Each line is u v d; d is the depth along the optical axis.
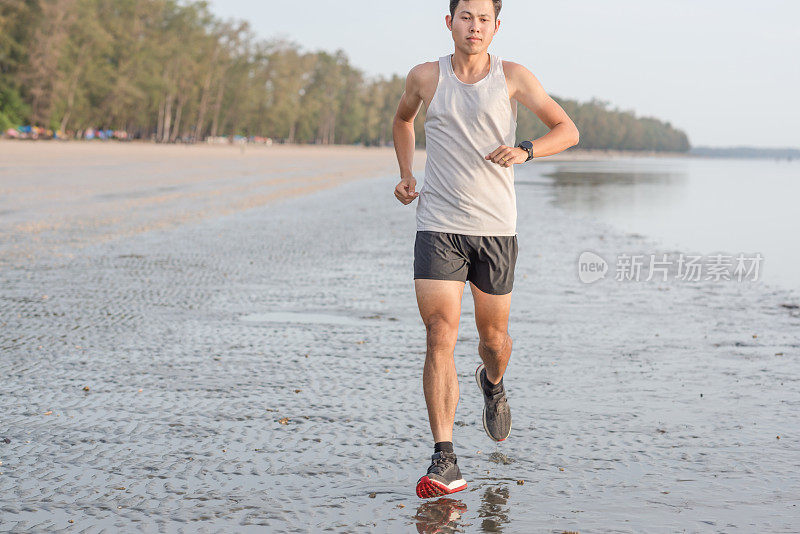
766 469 5.31
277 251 17.23
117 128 185.88
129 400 6.77
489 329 5.49
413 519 4.46
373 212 27.69
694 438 5.95
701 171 134.75
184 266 14.77
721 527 4.39
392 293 12.49
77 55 150.25
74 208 25.31
